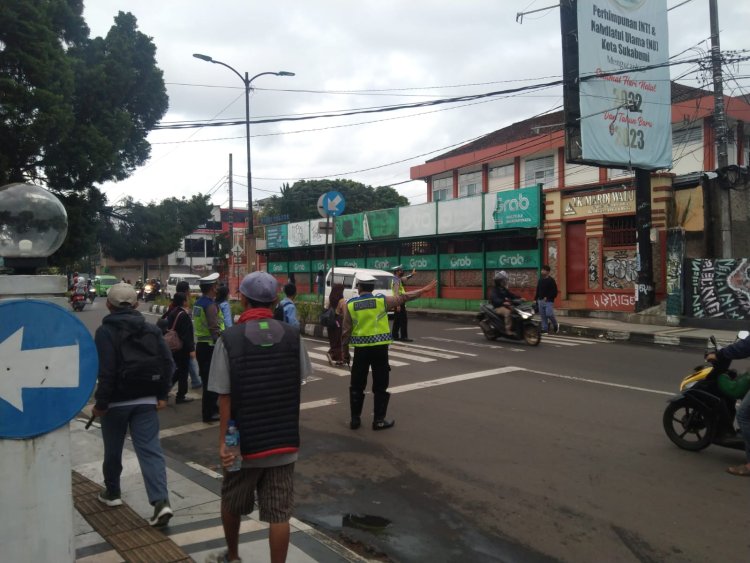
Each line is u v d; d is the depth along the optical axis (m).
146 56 26.69
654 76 17.36
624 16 16.69
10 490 2.76
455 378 9.87
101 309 32.19
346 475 5.61
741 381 5.71
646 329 15.69
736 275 15.57
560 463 5.78
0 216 2.93
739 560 3.91
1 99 17.88
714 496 4.95
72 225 22.23
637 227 17.42
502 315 14.05
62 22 22.52
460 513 4.73
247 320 3.46
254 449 3.25
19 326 2.77
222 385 3.29
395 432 6.91
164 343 4.62
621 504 4.81
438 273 25.61
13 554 2.76
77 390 2.89
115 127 23.52
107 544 4.02
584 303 20.11
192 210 38.50
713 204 17.08
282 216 37.03
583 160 16.14
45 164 20.78
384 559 4.03
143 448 4.44
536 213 21.22
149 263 67.56
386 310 7.13
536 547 4.14
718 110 16.53
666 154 17.52
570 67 16.25
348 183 49.03
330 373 10.60
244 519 4.45
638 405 7.93
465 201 23.89
